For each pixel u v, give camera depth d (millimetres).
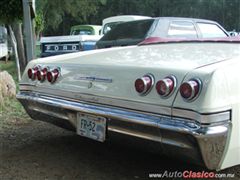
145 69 3098
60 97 3686
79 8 29953
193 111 2750
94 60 3658
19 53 11320
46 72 3875
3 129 5086
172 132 2830
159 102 2918
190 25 8109
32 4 7027
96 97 3338
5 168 3766
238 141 2906
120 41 7746
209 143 2740
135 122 3025
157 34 7523
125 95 3129
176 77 2898
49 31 37844
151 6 43812
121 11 43688
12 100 6641
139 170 3734
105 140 3330
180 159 2990
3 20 8039
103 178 3559
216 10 37094
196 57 3256
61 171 3705
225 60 3033
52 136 4785
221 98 2779
